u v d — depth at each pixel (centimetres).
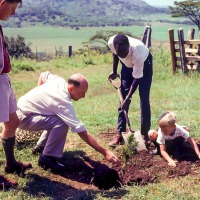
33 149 548
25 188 457
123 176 493
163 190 445
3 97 429
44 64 1870
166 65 1457
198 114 747
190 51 1322
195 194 439
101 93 1127
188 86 1080
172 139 534
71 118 472
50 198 436
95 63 1956
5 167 497
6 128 470
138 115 766
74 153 560
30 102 495
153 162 519
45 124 488
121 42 517
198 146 565
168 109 820
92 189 470
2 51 415
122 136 577
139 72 536
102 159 543
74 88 482
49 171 504
